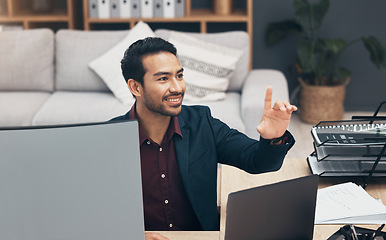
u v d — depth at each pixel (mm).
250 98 3332
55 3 4969
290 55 4898
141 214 1132
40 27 4812
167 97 1475
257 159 1590
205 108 1805
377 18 4762
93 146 1062
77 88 3828
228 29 4930
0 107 3488
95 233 1106
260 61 4938
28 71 3828
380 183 1867
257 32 4879
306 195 1278
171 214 1713
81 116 3395
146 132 1622
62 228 1084
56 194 1064
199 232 1558
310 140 4254
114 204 1105
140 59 1467
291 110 1388
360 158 1856
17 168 1035
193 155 1705
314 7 4367
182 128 1704
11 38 3854
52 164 1048
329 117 4535
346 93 4914
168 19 4551
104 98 3650
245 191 1193
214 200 1756
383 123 1992
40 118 3389
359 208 1607
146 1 4547
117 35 3842
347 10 4762
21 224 1064
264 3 4816
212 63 3668
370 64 4840
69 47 3828
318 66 4473
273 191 1229
